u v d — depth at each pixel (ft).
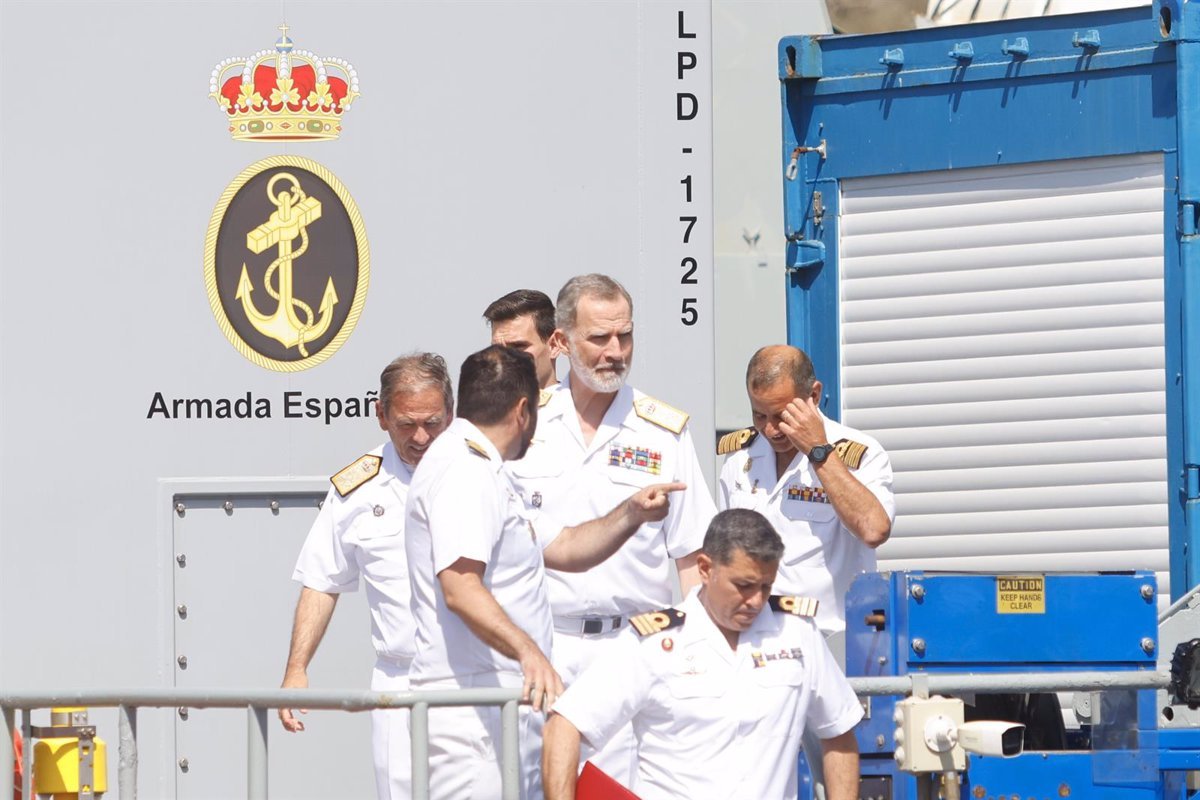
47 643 64.64
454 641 53.21
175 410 65.46
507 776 49.93
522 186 66.54
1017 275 75.61
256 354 65.77
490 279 66.39
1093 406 74.33
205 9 65.92
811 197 78.79
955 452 76.33
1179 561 72.84
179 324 65.57
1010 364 75.61
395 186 66.33
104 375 65.26
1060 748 57.11
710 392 66.59
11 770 55.16
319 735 65.57
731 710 50.29
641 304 66.59
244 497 65.62
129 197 65.62
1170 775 54.90
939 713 51.72
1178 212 72.95
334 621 66.28
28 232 65.26
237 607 65.46
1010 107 75.51
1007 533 75.51
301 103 66.13
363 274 66.18
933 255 76.84
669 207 66.74
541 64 66.59
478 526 51.52
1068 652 54.34
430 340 66.28
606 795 49.49
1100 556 74.13
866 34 78.02
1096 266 74.33
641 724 50.98
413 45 66.44
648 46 66.80
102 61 65.62
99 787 57.11
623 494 62.18
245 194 65.92
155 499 65.16
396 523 61.41
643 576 61.82
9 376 65.00
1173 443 73.00
